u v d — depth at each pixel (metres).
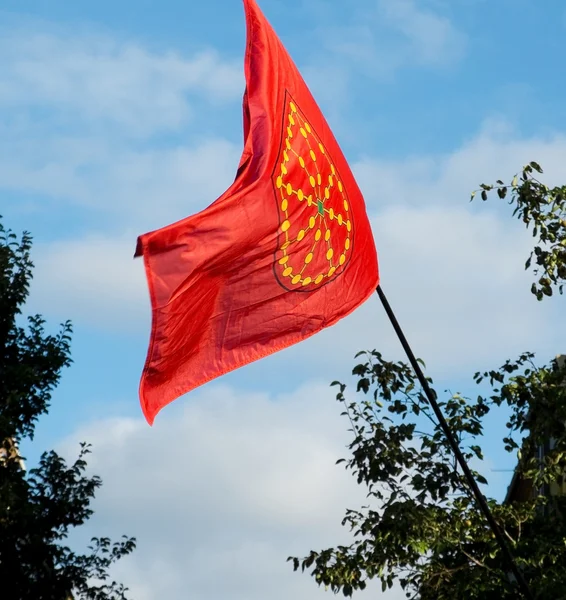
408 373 19.69
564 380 19.55
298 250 13.81
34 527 32.91
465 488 19.62
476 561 19.27
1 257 34.03
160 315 12.37
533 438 19.56
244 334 13.18
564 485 22.83
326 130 14.86
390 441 19.53
